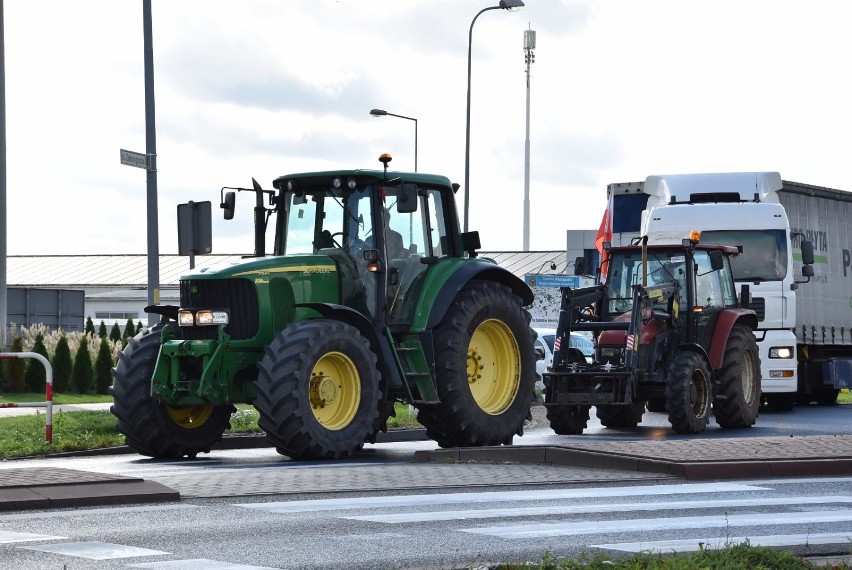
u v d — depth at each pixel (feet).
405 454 67.15
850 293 124.47
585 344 108.37
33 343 128.16
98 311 308.81
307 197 68.64
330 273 66.33
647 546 34.55
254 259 65.36
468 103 165.07
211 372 63.10
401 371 65.51
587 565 29.86
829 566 30.66
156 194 97.86
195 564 31.37
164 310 68.23
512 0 161.68
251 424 82.23
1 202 131.34
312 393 62.13
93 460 65.87
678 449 56.18
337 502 42.73
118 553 32.83
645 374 81.00
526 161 300.20
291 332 61.62
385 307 66.08
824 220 120.88
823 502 43.88
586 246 220.43
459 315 67.67
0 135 131.95
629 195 117.19
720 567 29.73
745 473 51.47
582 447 56.39
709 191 107.55
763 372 104.78
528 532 36.81
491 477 50.08
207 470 54.49
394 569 30.48
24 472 47.14
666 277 86.07
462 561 32.04
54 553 32.78
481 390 70.23
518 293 73.51
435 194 70.08
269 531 36.63
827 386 119.44
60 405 100.53
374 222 66.69
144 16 98.07
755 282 104.88
